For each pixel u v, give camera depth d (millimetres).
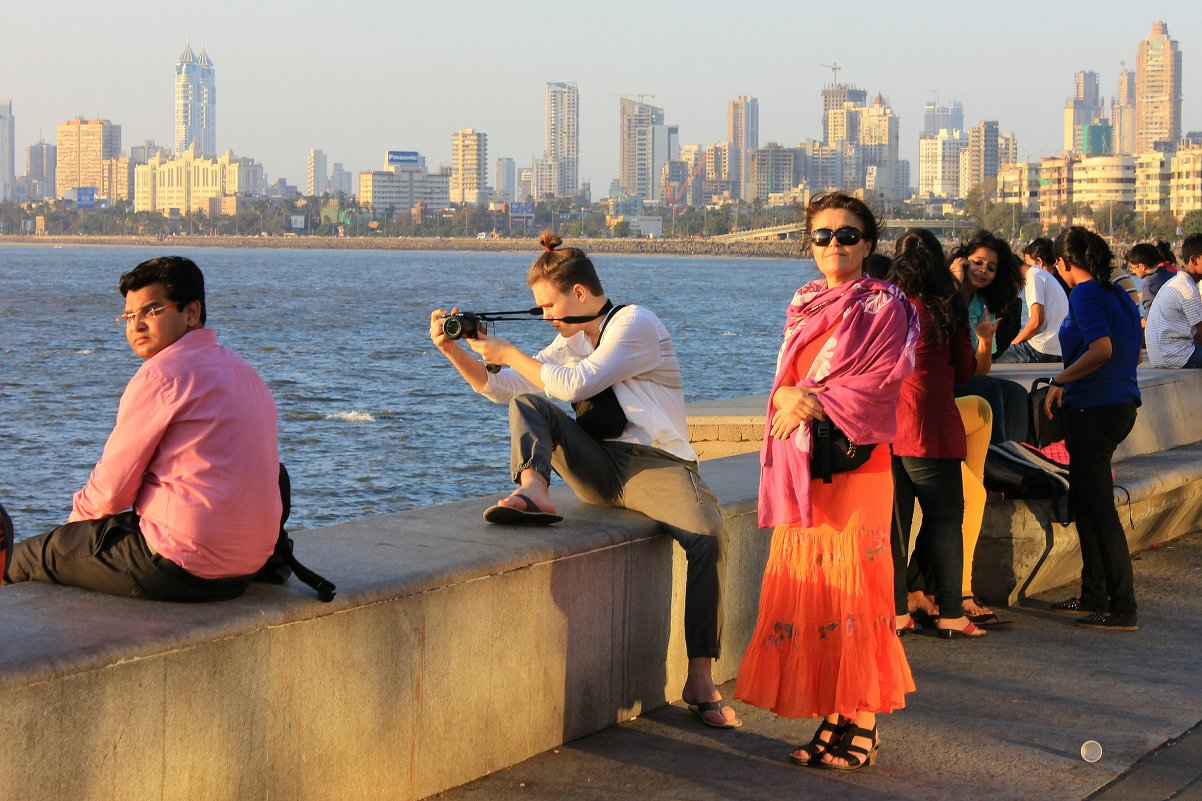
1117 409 6578
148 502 3721
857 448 4453
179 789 3463
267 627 3666
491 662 4434
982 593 7117
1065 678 5781
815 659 4559
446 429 27359
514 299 89812
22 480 22109
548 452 4965
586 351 5297
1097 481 6625
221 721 3559
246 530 3695
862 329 4434
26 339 50844
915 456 6105
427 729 4211
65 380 36844
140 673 3352
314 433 26703
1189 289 11242
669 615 5277
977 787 4500
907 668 4715
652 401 5156
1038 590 7312
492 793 4320
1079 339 6680
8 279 116000
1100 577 6730
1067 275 6797
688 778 4520
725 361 45375
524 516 4848
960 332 6035
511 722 4559
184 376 3689
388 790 4090
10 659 3145
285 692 3730
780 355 4625
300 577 3828
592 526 4961
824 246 4547
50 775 3170
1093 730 5098
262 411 3811
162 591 3670
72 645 3273
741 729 5051
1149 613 6969
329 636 3852
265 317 66000
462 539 4668
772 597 4652
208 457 3672
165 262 3826
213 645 3523
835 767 4613
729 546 5617
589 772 4547
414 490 21203
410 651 4121
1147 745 4930
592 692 4918
